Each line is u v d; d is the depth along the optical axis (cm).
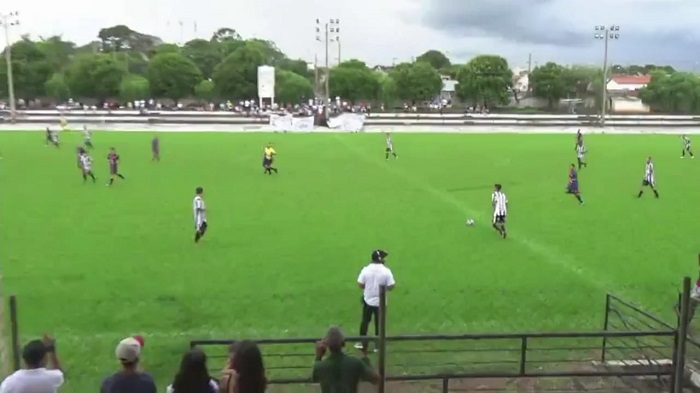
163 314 1549
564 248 2222
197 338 1403
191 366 661
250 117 8544
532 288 1784
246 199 3098
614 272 1944
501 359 1310
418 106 11812
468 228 2525
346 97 11969
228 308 1598
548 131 8019
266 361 1288
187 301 1641
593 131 8162
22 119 8100
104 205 2902
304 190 3378
